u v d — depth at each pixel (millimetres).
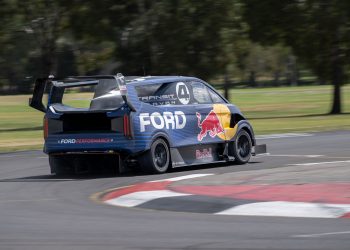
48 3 130750
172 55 127812
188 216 30891
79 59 157375
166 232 26859
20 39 131375
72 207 34281
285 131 91375
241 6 137500
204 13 127812
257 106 182500
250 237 25547
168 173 47688
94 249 23906
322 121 114125
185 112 49062
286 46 149500
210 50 129125
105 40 136250
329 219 29469
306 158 56438
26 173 51188
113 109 46062
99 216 31219
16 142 86000
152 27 128125
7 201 36812
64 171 49031
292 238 25188
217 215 31062
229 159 51906
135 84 46625
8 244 24984
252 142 53812
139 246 24281
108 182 44188
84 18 133125
